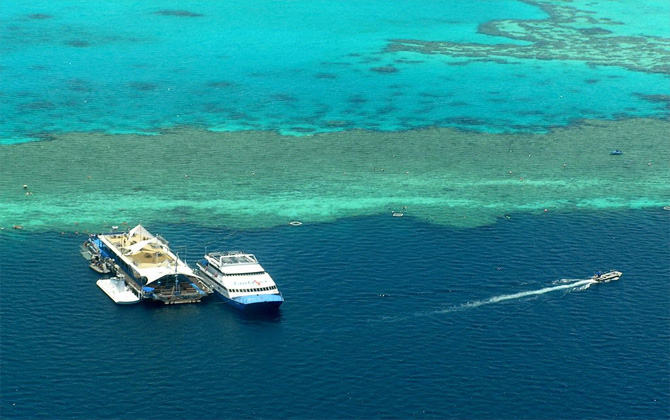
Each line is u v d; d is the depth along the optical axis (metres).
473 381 150.25
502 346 160.12
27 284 176.38
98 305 170.38
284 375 150.38
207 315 168.38
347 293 176.25
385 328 164.50
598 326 167.50
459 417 141.38
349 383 148.62
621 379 152.25
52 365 150.88
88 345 157.12
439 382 149.50
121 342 158.50
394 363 154.12
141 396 144.00
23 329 160.75
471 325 166.25
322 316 168.12
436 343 160.38
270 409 142.00
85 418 138.25
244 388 146.88
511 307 173.00
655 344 162.38
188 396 144.50
